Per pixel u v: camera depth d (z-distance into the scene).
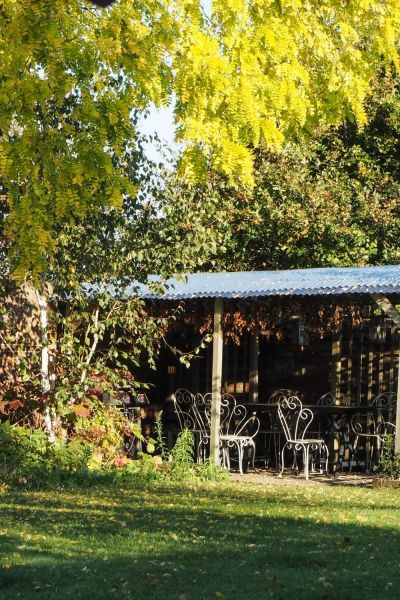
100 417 14.83
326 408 15.65
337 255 20.70
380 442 16.28
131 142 13.77
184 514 10.34
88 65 9.14
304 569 7.57
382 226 20.92
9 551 8.02
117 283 15.19
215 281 15.77
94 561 7.71
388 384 17.16
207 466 14.98
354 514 10.52
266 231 20.75
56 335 16.52
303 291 14.20
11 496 11.75
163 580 7.10
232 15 9.65
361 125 11.48
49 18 8.90
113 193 9.34
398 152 22.03
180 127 9.38
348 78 11.18
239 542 8.66
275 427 17.17
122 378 15.55
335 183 21.25
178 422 18.42
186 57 9.30
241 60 9.63
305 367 18.22
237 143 9.53
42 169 9.32
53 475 13.20
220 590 6.84
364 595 6.73
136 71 9.32
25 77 9.02
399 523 9.96
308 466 16.30
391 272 14.55
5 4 8.88
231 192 20.52
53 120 9.52
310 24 10.73
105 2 5.03
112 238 14.62
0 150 9.02
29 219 9.02
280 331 17.12
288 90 9.95
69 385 14.70
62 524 9.43
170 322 16.66
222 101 9.53
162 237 15.00
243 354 19.02
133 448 17.53
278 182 20.77
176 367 19.02
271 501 11.77
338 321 16.56
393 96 21.62
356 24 11.24
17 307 16.25
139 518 9.95
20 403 14.51
